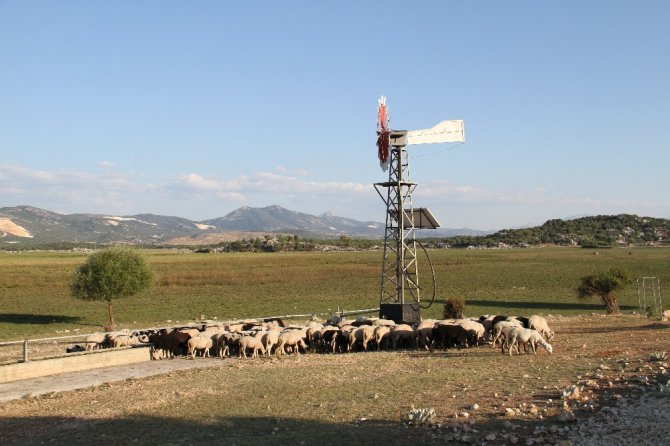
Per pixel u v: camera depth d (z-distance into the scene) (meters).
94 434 15.23
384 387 18.75
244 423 15.45
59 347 34.56
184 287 84.12
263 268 111.38
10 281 86.81
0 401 20.00
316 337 30.44
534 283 85.00
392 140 36.25
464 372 20.53
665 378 16.45
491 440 12.44
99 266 49.44
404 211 36.50
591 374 18.30
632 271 97.75
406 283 39.72
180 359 28.58
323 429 14.31
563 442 11.65
